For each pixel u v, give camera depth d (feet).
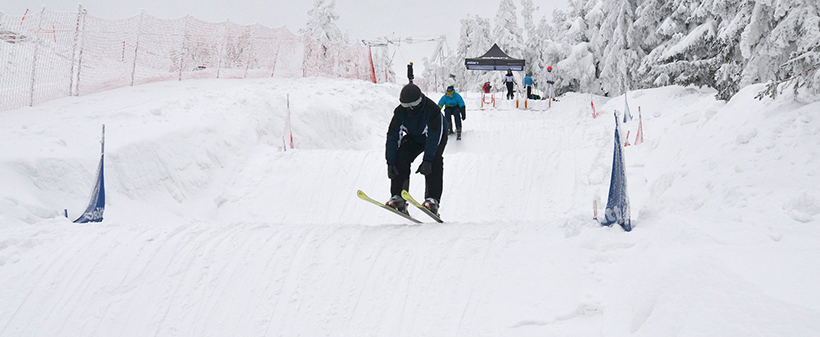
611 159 27.78
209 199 26.99
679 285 9.61
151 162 26.05
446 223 15.80
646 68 59.36
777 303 7.93
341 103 51.57
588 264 11.87
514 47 100.89
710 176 16.30
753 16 24.62
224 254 14.12
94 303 12.60
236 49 60.34
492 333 10.50
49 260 14.25
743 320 7.99
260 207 27.02
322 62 70.64
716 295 8.77
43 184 21.89
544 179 27.35
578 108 63.72
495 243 13.53
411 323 11.25
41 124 27.43
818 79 16.63
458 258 13.00
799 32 21.04
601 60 72.43
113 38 47.67
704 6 36.81
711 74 44.04
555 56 82.02
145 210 23.99
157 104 35.68
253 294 12.60
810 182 13.25
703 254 10.07
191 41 56.24
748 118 18.80
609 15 68.64
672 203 16.65
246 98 39.17
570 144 42.39
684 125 26.05
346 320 11.62
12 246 14.96
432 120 15.55
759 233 11.16
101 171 19.47
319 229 15.49
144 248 14.64
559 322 10.30
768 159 15.15
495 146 46.24
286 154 32.50
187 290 12.85
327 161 31.63
